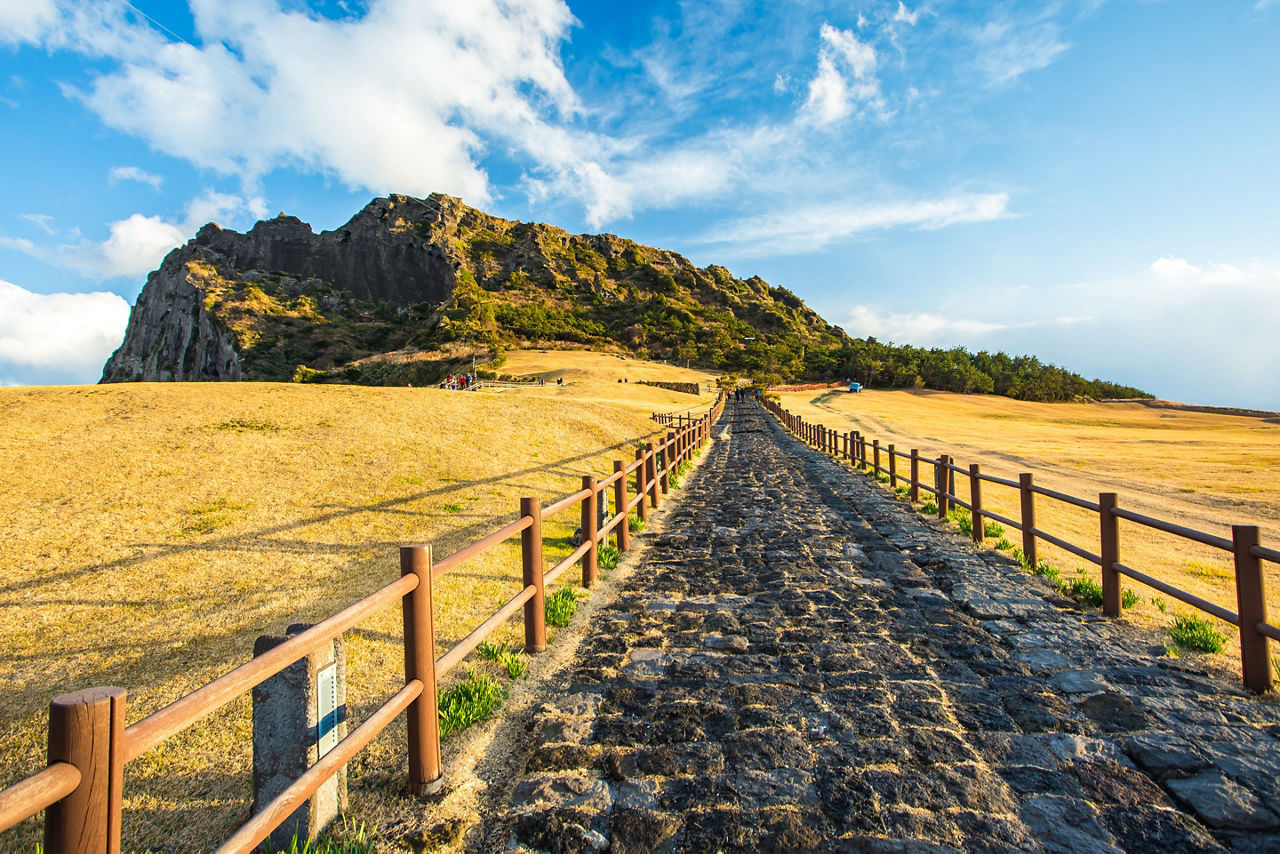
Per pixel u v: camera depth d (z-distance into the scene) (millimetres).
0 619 4953
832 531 8328
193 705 1555
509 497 9359
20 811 1130
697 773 2797
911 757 2855
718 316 181000
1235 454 24984
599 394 49812
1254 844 2215
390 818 2496
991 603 5133
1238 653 4000
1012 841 2277
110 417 10898
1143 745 2891
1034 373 110188
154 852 2404
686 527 8789
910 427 38500
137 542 6570
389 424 12734
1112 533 4742
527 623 4320
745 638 4508
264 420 11750
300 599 5395
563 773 2838
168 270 195000
